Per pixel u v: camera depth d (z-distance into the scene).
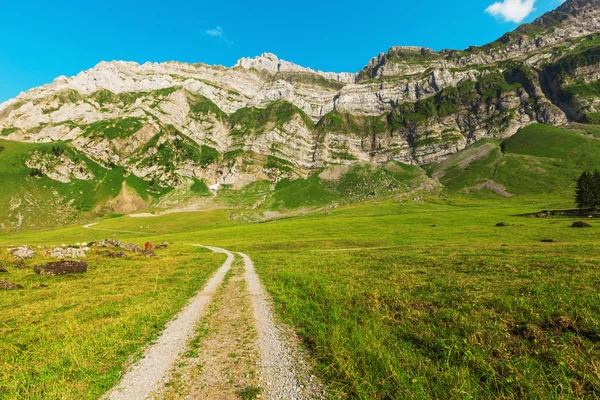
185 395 7.70
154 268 35.16
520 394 6.62
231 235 109.75
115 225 183.38
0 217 195.88
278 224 139.00
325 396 7.28
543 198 172.00
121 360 10.14
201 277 28.89
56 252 41.72
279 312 15.74
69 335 12.56
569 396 6.29
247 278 27.98
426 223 99.75
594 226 65.69
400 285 19.47
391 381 7.49
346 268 29.30
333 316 13.17
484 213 119.75
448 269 25.00
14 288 23.92
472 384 7.00
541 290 14.75
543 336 9.29
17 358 10.37
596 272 19.05
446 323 11.35
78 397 7.78
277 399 7.31
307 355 9.88
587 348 8.22
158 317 15.34
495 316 11.61
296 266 33.31
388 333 10.72
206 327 13.68
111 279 27.81
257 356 10.07
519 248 38.66
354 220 125.00
